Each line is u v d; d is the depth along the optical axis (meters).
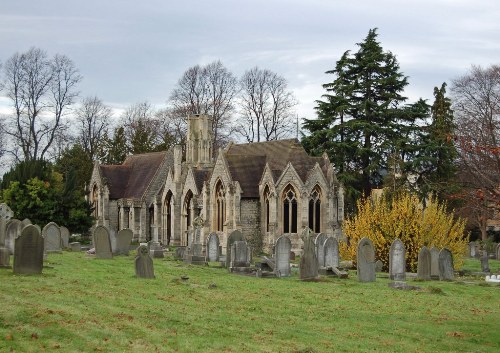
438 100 66.25
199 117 71.81
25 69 81.50
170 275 32.38
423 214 42.28
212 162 72.38
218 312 22.05
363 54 72.94
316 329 20.36
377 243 40.78
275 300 25.44
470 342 19.52
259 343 17.95
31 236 28.11
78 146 87.69
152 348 16.77
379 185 72.44
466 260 55.53
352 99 73.44
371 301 26.31
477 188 22.33
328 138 70.81
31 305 20.52
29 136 82.50
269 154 62.75
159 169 73.62
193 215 65.12
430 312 24.30
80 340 17.08
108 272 31.98
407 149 67.81
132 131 113.62
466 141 25.75
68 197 60.09
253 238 59.62
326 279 32.97
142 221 72.12
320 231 58.50
